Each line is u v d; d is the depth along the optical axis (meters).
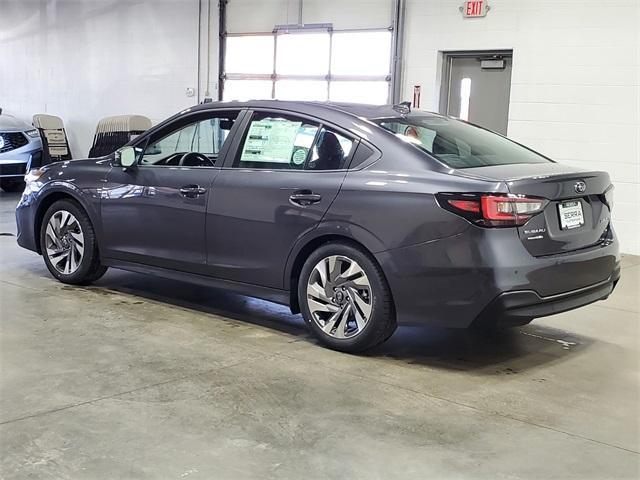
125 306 4.79
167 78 11.52
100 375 3.48
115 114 12.31
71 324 4.32
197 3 10.95
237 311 4.77
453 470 2.62
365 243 3.73
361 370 3.68
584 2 7.61
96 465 2.57
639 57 7.40
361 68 9.49
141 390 3.30
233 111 4.50
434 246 3.52
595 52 7.63
